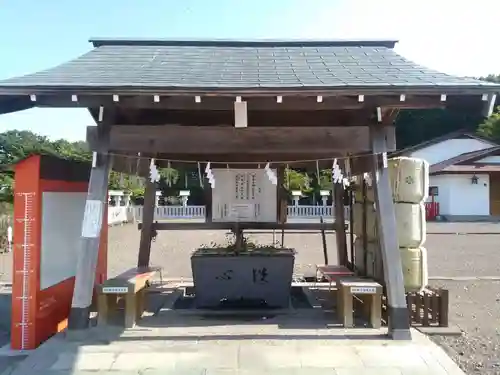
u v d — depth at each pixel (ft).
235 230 25.53
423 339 18.16
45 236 19.13
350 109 19.42
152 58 21.83
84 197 23.75
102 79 17.37
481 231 70.03
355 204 26.96
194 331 18.98
